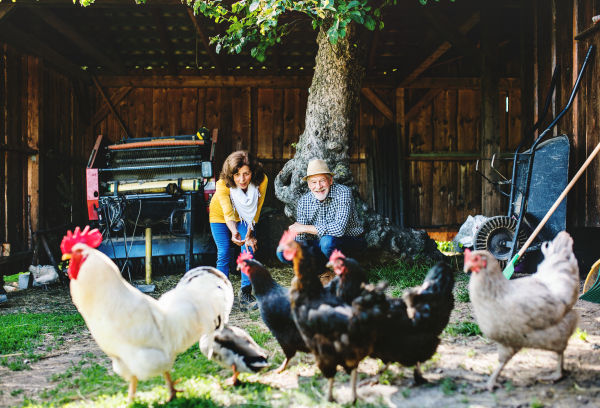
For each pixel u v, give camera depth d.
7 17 6.92
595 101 5.81
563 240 2.86
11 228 7.40
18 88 7.77
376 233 6.62
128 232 7.35
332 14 5.48
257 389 2.88
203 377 3.11
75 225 9.40
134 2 7.15
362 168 10.88
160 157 7.62
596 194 5.79
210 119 10.67
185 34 9.68
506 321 2.59
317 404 2.59
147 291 6.07
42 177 8.19
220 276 3.10
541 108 6.98
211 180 7.23
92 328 2.47
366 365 3.27
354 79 6.93
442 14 7.93
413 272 6.37
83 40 8.71
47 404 2.73
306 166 6.82
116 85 10.45
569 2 6.40
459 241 8.16
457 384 2.81
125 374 2.61
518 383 2.77
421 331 2.66
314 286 2.67
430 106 10.91
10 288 6.84
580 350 3.28
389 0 6.00
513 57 10.72
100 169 7.26
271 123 10.74
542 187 6.12
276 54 10.19
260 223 8.30
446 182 10.93
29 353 3.86
